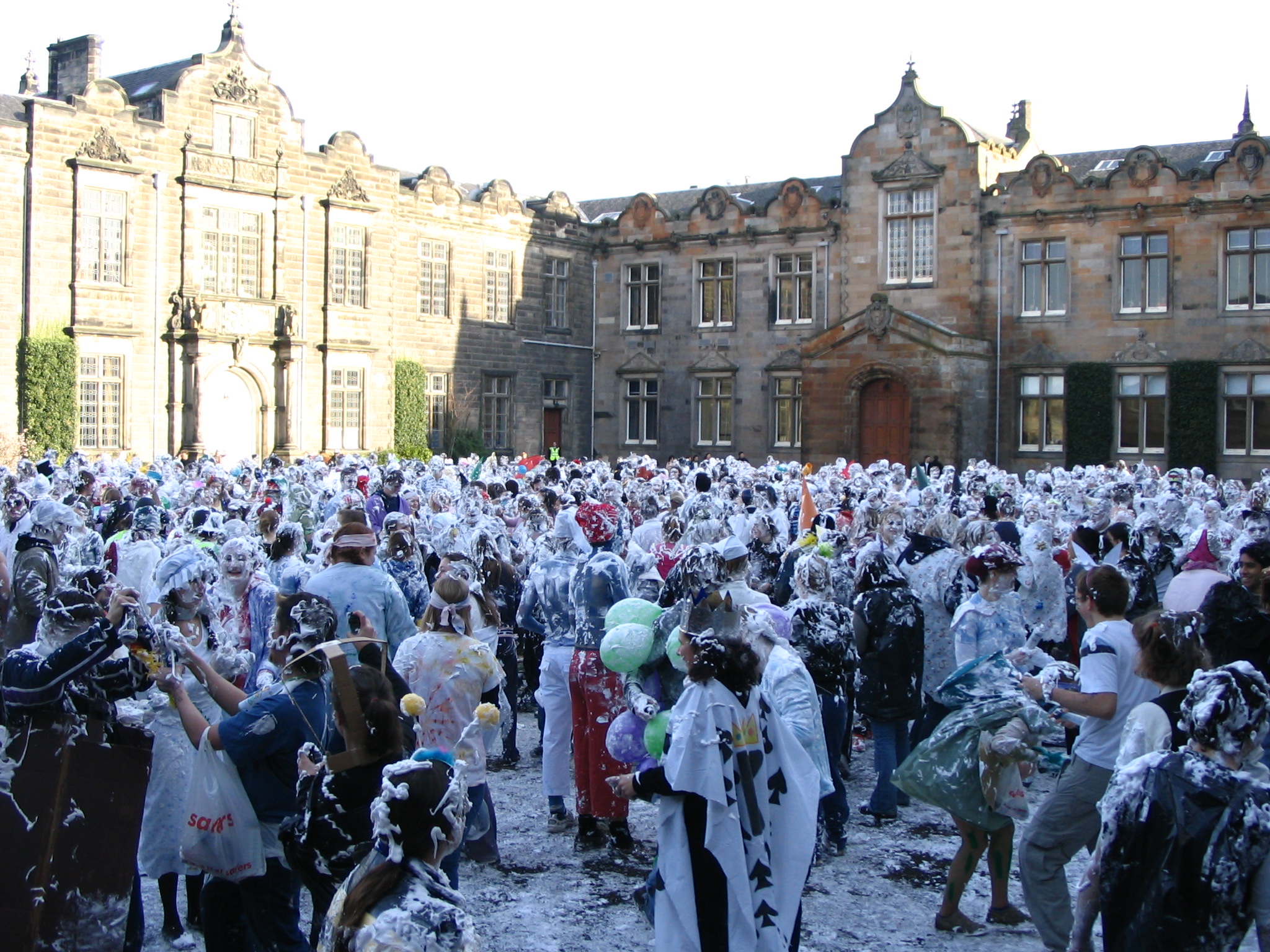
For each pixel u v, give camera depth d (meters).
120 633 5.98
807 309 47.53
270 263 40.22
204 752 6.04
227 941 6.18
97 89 35.72
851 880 8.59
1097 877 5.89
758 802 5.94
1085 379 41.38
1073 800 6.89
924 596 10.52
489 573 11.55
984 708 7.48
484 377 47.97
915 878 8.67
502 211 48.34
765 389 48.16
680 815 5.93
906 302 44.81
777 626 7.60
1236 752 5.06
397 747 5.62
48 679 5.76
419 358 45.47
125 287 36.50
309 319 41.47
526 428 49.59
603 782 8.94
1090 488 23.27
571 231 51.19
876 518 14.91
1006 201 43.06
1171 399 40.00
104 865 5.59
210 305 37.91
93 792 5.61
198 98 38.09
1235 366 39.19
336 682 5.62
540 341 50.03
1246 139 38.88
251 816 6.07
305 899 8.36
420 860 4.34
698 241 49.53
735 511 16.70
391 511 17.80
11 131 34.16
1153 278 40.88
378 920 4.11
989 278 43.44
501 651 11.76
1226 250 39.47
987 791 7.38
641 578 10.61
